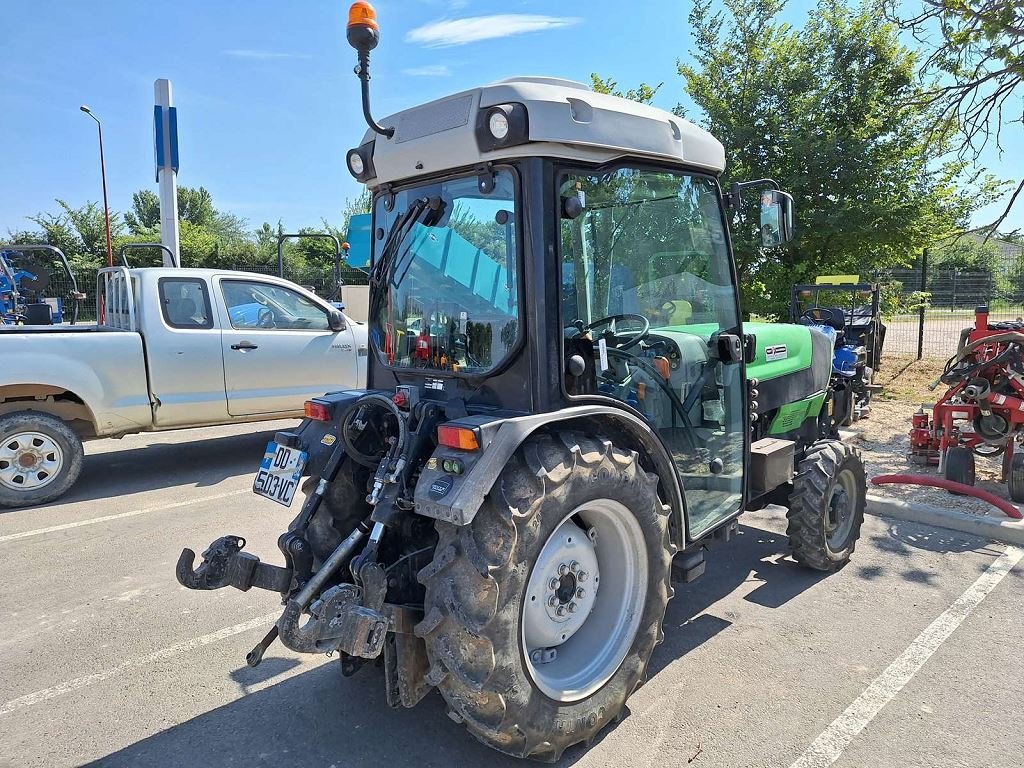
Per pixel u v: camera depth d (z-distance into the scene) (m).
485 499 2.32
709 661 3.21
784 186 10.83
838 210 10.57
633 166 2.82
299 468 2.86
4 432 5.50
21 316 9.72
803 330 4.70
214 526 5.13
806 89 11.05
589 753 2.61
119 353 5.99
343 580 2.61
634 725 2.76
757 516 5.21
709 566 4.30
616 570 2.80
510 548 2.26
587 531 2.80
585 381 2.72
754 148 11.25
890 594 3.89
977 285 14.37
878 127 10.59
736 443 3.56
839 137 10.79
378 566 2.36
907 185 10.81
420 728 2.78
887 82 10.85
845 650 3.30
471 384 2.75
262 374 6.71
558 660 2.65
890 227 10.66
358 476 3.04
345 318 7.30
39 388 5.72
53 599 3.95
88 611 3.80
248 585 2.63
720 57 11.60
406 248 3.04
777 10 11.43
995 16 6.31
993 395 5.42
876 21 10.44
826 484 3.93
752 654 3.27
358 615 2.18
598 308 2.81
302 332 6.96
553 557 2.54
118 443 7.90
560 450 2.45
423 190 2.94
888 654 3.26
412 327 3.03
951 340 14.35
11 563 4.45
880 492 5.45
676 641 3.40
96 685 3.10
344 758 2.61
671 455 2.94
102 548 4.70
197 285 6.49
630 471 2.64
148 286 6.23
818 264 11.51
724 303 3.47
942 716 2.80
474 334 2.76
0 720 2.86
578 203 2.56
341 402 3.00
